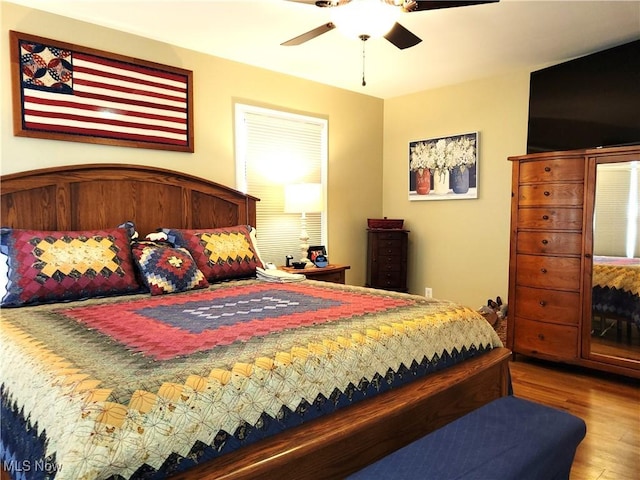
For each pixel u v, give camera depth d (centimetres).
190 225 341
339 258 478
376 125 509
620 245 303
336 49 350
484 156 433
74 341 159
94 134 299
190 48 348
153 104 327
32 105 275
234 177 381
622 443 228
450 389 188
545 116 377
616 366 306
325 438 135
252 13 286
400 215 509
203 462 118
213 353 143
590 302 317
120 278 254
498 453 133
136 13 287
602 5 273
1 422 142
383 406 157
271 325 177
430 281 485
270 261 419
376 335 175
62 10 281
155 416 113
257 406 132
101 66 302
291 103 421
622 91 325
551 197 330
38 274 230
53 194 276
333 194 468
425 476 121
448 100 457
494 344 227
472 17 290
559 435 146
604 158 304
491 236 433
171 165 341
